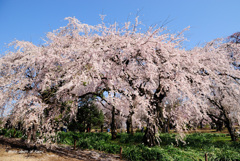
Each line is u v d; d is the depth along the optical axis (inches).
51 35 325.1
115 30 338.3
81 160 308.8
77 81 237.6
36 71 293.3
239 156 286.5
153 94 375.2
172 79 330.6
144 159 302.8
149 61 301.4
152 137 371.9
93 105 805.9
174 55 315.9
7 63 284.5
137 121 315.6
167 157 284.4
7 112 248.8
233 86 391.2
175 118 362.9
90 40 318.0
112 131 547.8
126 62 332.2
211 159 288.8
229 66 391.9
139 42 287.6
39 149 345.4
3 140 486.9
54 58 262.8
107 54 298.8
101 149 395.9
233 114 434.3
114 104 294.2
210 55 389.1
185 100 330.0
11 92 269.0
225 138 489.4
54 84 295.0
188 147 378.0
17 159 277.3
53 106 309.0
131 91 315.6
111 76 307.0
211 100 454.3
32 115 233.1
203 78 351.9
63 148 406.9
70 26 327.9
